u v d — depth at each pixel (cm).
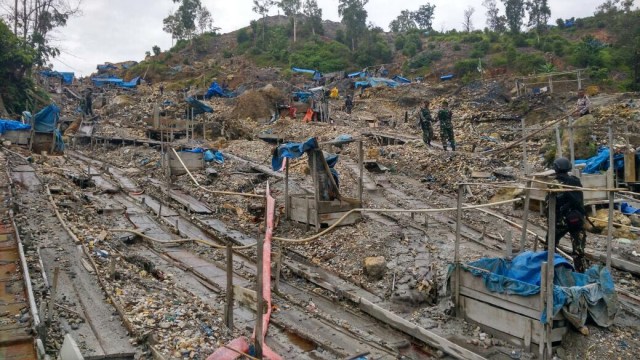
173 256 1354
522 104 3522
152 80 8062
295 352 891
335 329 988
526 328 879
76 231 1309
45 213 1450
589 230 1477
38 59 4791
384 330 1007
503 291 914
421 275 1169
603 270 928
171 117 3916
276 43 9638
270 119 4184
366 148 2709
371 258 1240
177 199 1911
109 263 1140
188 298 1047
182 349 791
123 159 2816
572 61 5806
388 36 11194
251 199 1916
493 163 2206
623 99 2997
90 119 3962
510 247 1025
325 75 7488
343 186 1989
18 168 2002
